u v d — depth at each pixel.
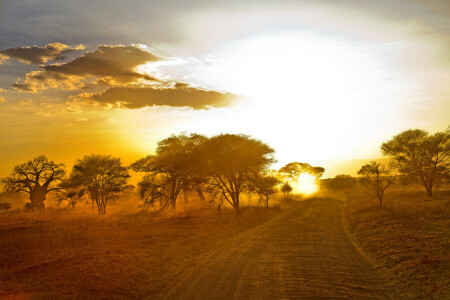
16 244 16.41
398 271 10.21
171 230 21.50
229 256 13.56
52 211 42.72
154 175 38.19
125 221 28.19
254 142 34.06
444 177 41.06
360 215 27.16
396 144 41.88
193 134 39.25
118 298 8.67
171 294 8.86
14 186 49.97
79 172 42.00
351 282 9.34
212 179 34.19
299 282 9.38
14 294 8.70
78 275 10.51
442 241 13.32
